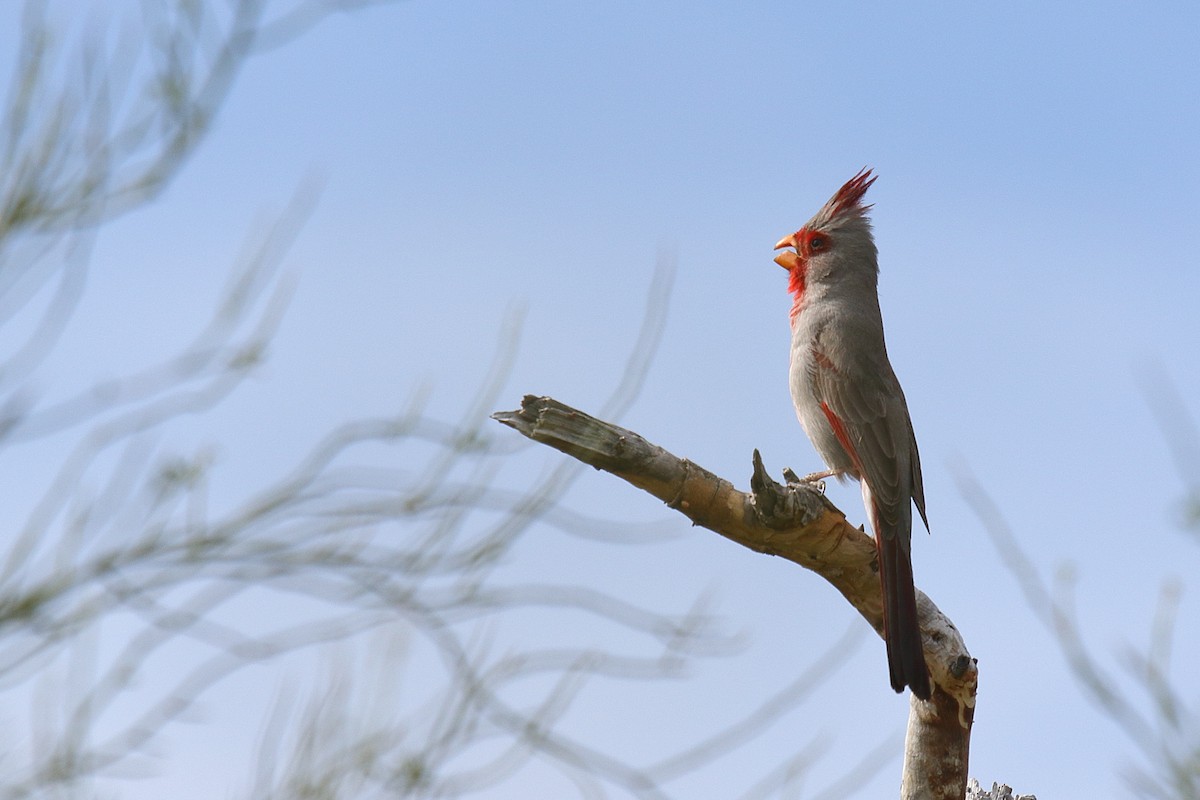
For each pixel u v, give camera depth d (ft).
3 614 15.46
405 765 17.07
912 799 32.91
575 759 17.88
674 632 18.89
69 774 15.88
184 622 16.70
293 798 16.71
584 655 18.47
